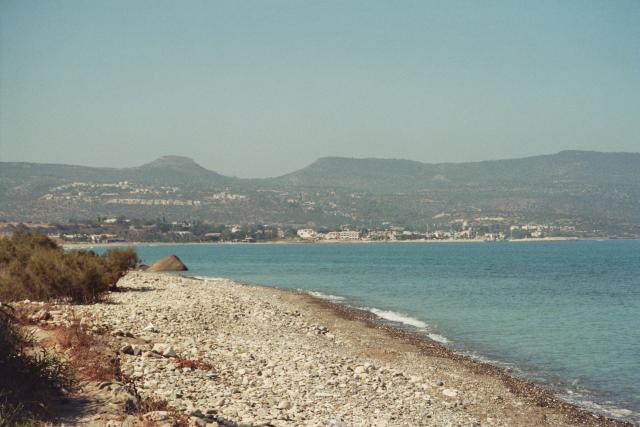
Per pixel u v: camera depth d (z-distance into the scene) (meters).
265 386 15.96
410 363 23.17
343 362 21.03
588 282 71.12
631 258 151.50
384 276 81.75
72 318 19.84
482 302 48.09
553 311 42.53
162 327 23.47
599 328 34.53
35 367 11.90
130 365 15.23
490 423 15.88
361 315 38.38
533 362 25.03
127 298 34.47
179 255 181.62
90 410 11.11
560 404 18.77
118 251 51.75
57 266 30.83
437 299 50.16
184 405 12.80
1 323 12.70
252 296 42.03
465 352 26.77
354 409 14.99
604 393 20.41
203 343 21.11
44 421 10.47
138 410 11.46
